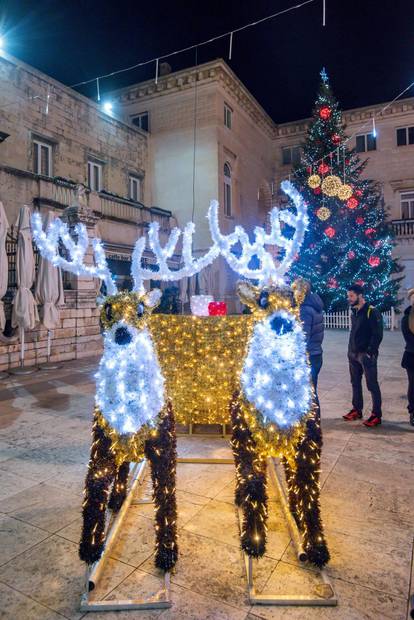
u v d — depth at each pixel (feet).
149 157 76.07
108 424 8.14
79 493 11.62
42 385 25.70
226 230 73.26
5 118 51.08
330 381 26.55
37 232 9.61
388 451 14.65
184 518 10.21
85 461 13.89
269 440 8.14
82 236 9.46
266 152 92.02
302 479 8.46
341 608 7.28
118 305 8.21
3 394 23.39
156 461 8.38
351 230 62.49
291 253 9.86
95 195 56.29
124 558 8.71
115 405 8.05
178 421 16.08
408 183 79.61
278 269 9.89
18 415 19.27
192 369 15.83
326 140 64.59
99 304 8.70
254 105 82.38
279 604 7.36
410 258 75.87
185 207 72.84
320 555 8.19
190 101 72.74
